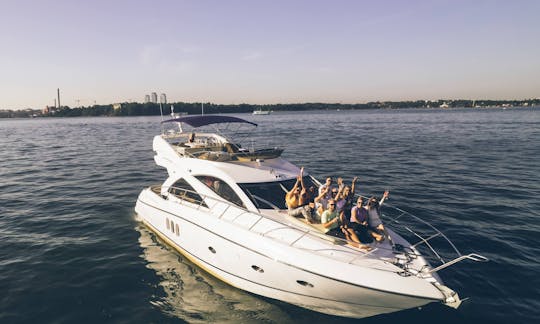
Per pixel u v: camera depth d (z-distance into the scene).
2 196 14.01
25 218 11.27
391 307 5.82
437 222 10.55
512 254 8.45
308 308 6.52
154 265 8.08
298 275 5.99
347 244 6.32
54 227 10.45
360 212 6.70
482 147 27.70
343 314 6.32
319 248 6.18
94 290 7.05
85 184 16.11
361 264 5.89
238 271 6.88
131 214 11.62
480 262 8.09
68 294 6.90
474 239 9.30
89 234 9.90
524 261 8.09
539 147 27.25
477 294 6.87
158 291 7.04
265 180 7.89
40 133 53.69
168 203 8.73
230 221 7.14
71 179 17.28
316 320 6.21
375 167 19.58
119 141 38.00
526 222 10.50
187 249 8.11
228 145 10.17
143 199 9.98
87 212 11.86
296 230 6.49
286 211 7.29
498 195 13.49
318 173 17.95
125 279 7.46
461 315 6.28
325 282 5.75
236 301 6.73
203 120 10.68
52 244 9.21
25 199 13.54
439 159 22.19
